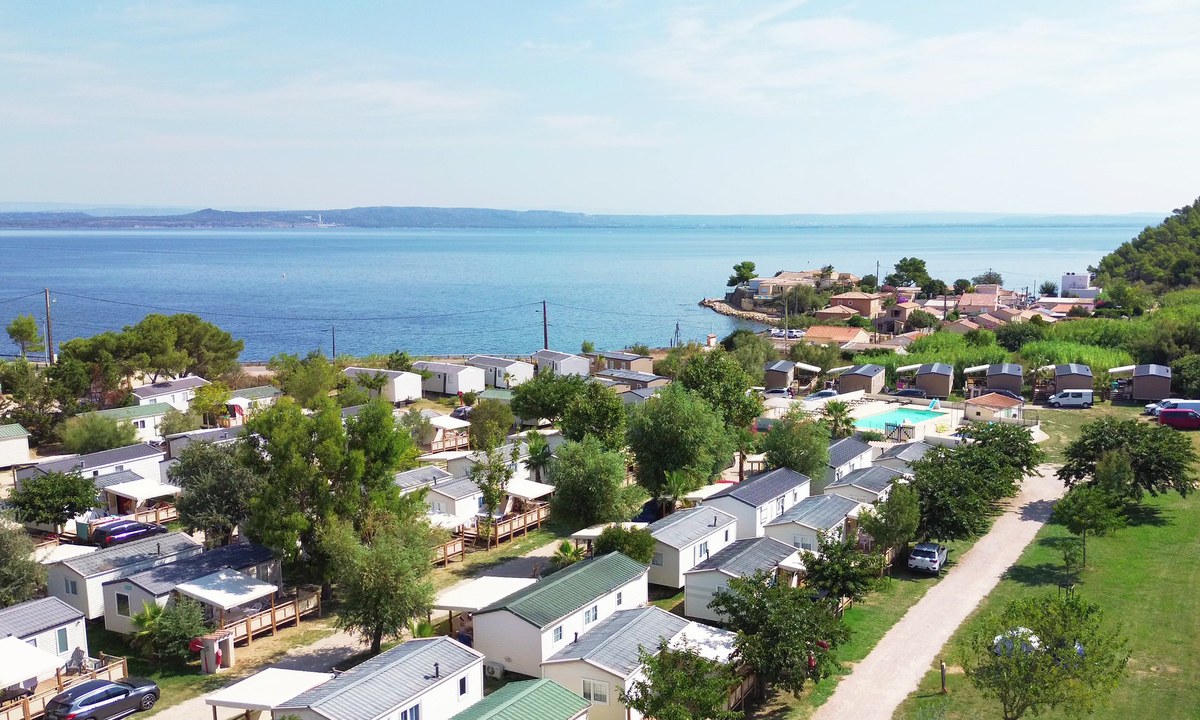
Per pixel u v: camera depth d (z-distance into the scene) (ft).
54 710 131.34
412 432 299.58
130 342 366.63
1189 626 161.07
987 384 400.47
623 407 259.80
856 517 207.10
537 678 141.90
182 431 291.79
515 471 255.70
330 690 119.96
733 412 285.02
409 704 121.60
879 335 647.15
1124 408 364.38
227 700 123.24
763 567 168.66
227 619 164.96
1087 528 192.44
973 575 191.21
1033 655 114.83
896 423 341.21
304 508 181.16
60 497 217.36
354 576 153.69
